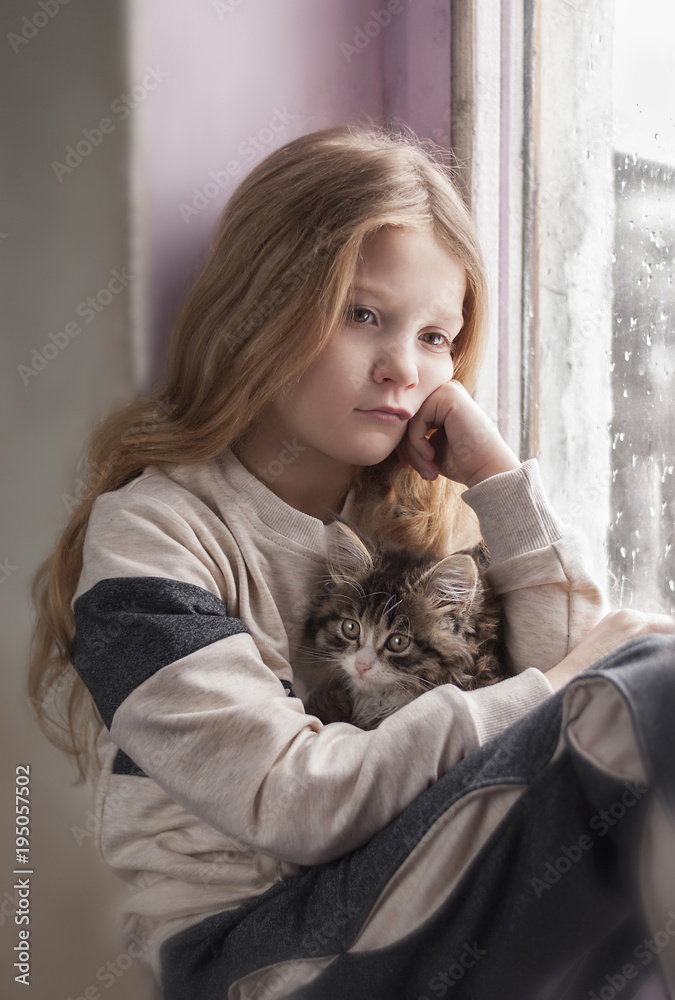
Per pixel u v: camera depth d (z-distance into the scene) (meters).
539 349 1.37
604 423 1.33
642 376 1.26
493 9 1.26
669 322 1.22
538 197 1.34
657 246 1.23
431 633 1.03
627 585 1.32
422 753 0.79
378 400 1.00
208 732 0.81
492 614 1.04
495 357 1.33
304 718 0.86
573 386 1.35
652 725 0.66
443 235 1.04
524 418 1.38
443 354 1.08
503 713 0.83
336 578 1.07
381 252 0.99
